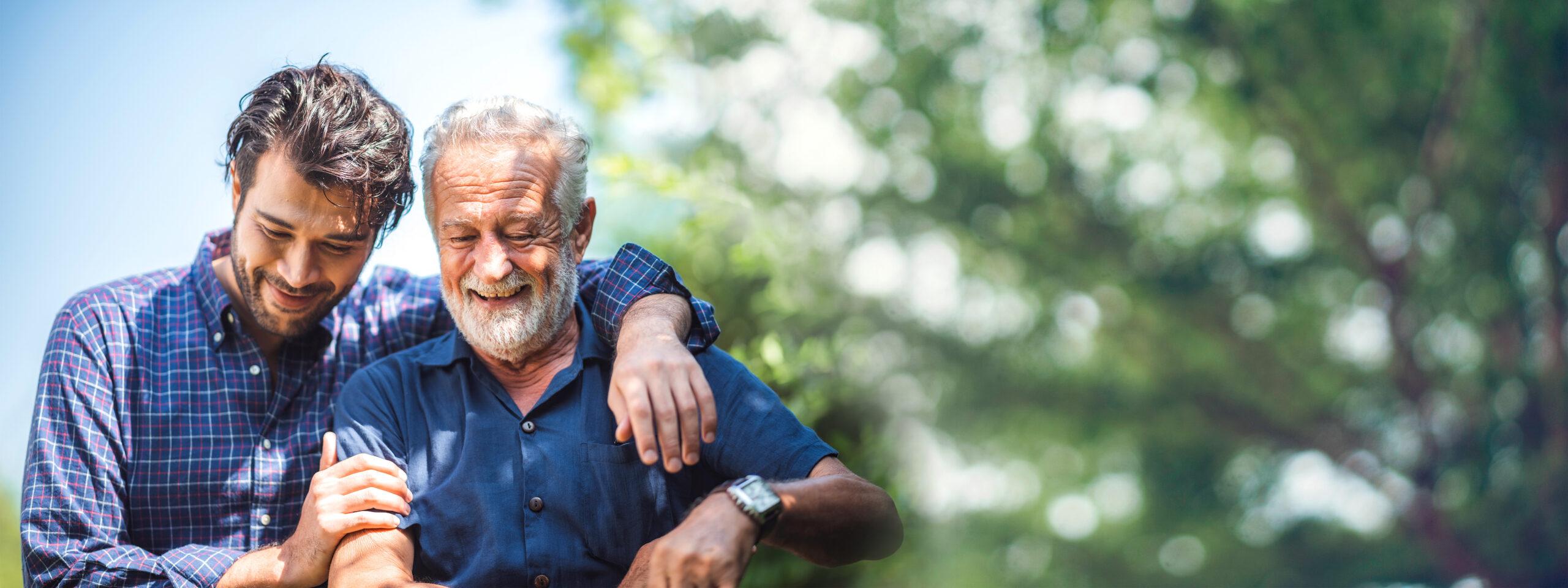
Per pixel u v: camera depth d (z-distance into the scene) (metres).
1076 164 14.46
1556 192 12.84
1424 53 12.89
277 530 2.24
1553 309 13.09
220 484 2.22
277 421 2.28
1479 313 13.45
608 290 2.11
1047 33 13.88
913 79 13.46
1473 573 13.58
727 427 2.03
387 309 2.42
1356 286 14.32
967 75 13.87
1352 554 14.49
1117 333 14.62
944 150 14.02
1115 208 14.50
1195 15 13.45
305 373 2.31
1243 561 14.92
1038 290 14.44
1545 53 12.27
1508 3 12.13
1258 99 13.48
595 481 1.99
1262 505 15.05
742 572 1.72
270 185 2.07
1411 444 14.05
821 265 5.98
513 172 1.96
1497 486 13.38
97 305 2.24
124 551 2.09
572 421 2.03
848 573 2.95
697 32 11.05
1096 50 14.23
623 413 1.78
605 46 6.57
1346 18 12.76
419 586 1.85
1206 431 14.84
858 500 1.90
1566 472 12.98
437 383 2.10
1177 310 14.45
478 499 1.97
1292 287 14.35
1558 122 12.49
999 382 14.02
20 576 7.08
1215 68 13.81
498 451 2.01
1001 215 14.38
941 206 14.15
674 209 3.57
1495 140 12.96
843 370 3.11
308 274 2.12
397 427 2.06
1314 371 14.46
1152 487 15.28
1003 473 14.80
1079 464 15.40
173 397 2.24
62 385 2.18
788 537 1.82
